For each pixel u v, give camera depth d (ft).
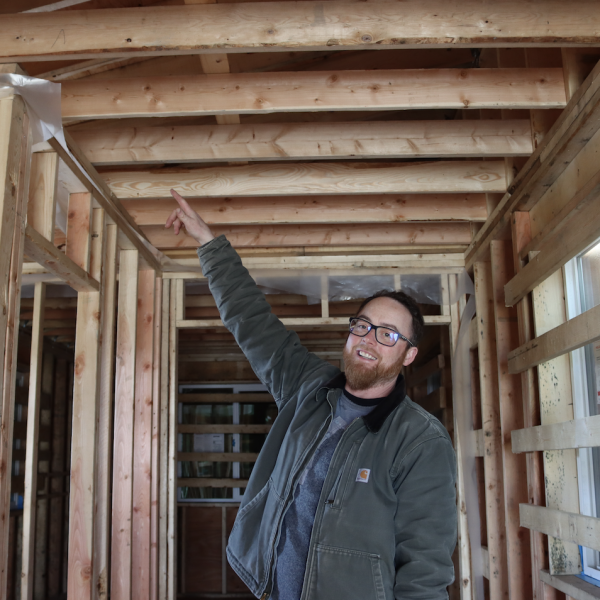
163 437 13.38
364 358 5.32
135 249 11.91
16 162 6.77
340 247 13.43
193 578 20.02
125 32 6.55
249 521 5.32
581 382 8.71
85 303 9.53
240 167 10.47
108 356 10.03
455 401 12.76
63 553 18.94
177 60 9.84
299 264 13.48
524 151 9.05
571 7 6.46
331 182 10.35
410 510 4.90
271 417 21.42
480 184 10.28
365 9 6.51
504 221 10.26
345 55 10.78
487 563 11.48
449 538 4.88
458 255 13.21
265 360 6.00
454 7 6.49
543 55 8.69
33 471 11.88
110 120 10.86
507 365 10.31
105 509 9.58
